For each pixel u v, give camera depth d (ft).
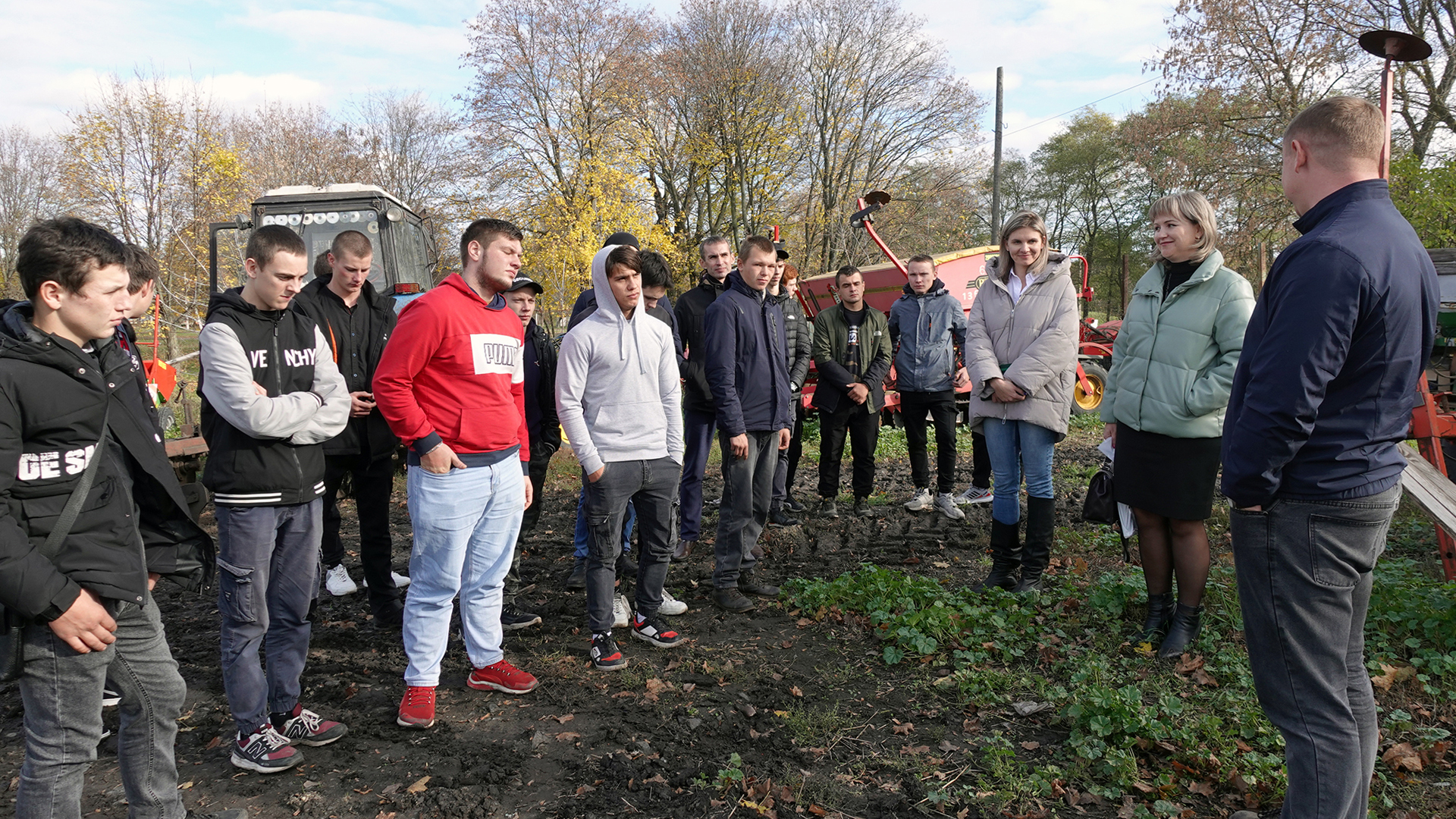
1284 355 6.90
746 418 14.99
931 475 27.02
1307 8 61.82
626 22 86.28
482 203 86.07
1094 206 148.97
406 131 115.55
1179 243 11.89
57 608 6.26
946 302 21.48
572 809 8.96
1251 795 8.82
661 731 10.68
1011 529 15.12
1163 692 11.00
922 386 21.25
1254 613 7.61
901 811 8.92
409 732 10.77
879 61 94.89
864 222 31.78
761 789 9.27
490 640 11.81
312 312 13.14
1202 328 11.79
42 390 6.36
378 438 13.75
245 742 9.77
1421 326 7.09
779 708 11.30
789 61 92.43
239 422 8.98
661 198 93.76
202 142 54.60
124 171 53.83
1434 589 13.26
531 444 15.81
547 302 63.62
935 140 98.89
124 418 7.08
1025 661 12.51
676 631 13.97
